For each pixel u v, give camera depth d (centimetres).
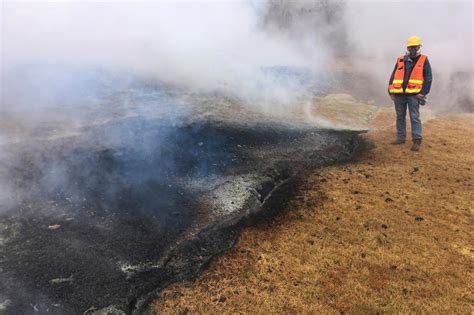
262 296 250
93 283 258
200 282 263
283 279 263
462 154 444
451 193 362
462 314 233
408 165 419
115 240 296
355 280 260
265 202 355
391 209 337
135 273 269
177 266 278
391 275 264
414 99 448
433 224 317
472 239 299
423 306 239
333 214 332
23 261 271
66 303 243
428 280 259
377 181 386
